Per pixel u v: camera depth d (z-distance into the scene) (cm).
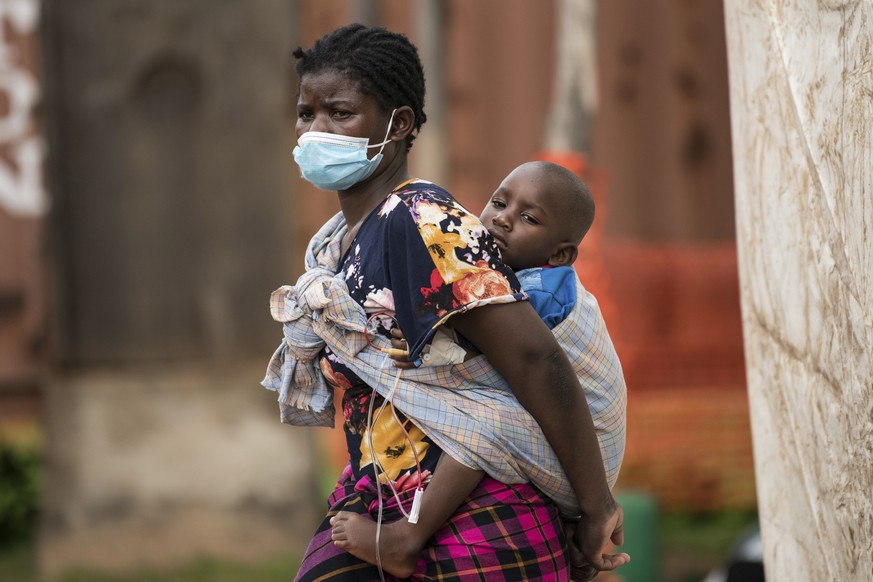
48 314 2011
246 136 1988
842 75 550
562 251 618
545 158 1419
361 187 615
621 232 2605
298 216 2514
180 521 1942
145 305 1988
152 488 1945
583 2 1717
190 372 1983
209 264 1992
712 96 2670
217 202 1992
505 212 613
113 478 1944
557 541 603
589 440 581
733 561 1298
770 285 650
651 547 1661
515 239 610
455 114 2531
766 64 638
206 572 1875
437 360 572
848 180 545
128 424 1959
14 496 2323
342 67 592
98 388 1962
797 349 620
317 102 598
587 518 607
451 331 580
